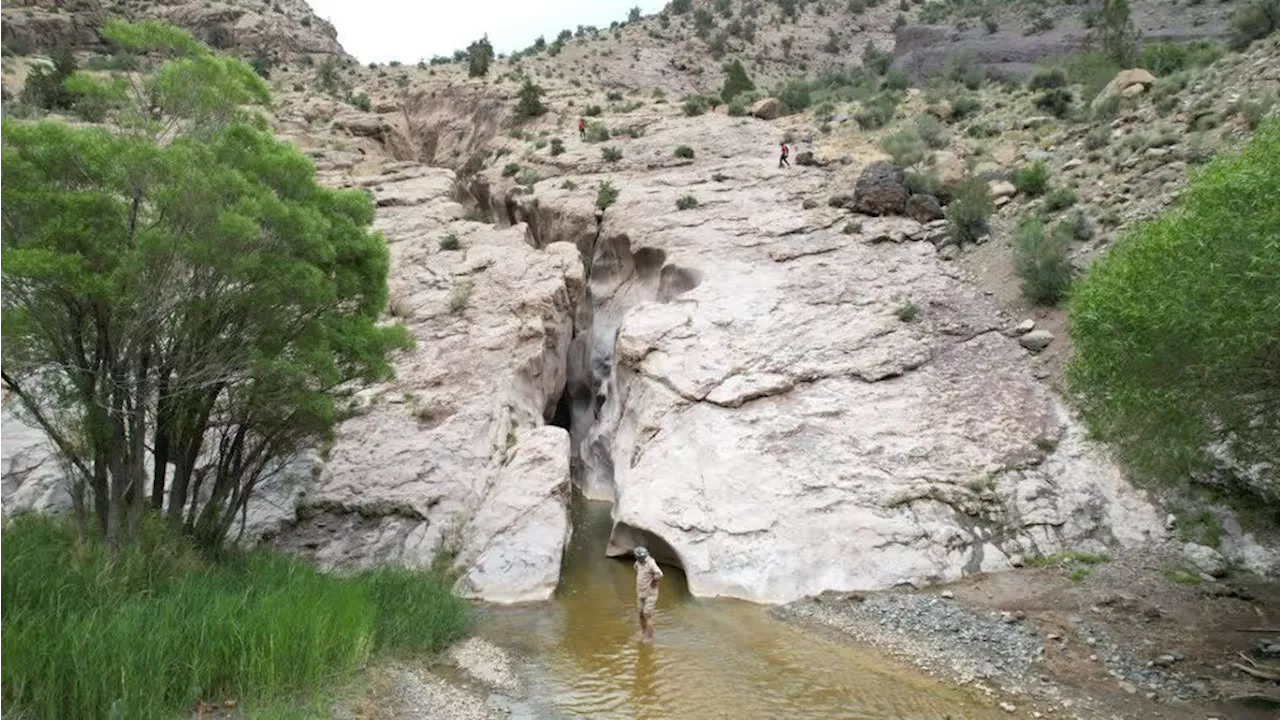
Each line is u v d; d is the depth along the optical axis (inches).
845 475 770.8
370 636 503.8
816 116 1747.0
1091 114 1323.8
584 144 1784.0
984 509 727.1
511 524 770.8
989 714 455.2
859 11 4296.3
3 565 441.4
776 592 681.6
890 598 645.3
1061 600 608.4
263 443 682.8
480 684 507.2
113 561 510.9
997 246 1075.3
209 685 401.4
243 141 587.2
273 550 725.3
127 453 583.5
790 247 1149.7
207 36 3228.3
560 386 1119.6
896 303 996.6
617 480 924.0
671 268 1167.0
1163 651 514.0
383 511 797.2
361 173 1829.5
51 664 344.2
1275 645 502.9
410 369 986.1
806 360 917.8
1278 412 477.1
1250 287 399.5
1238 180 423.5
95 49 2664.9
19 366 538.6
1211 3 2213.3
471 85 2471.7
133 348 534.6
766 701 483.2
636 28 4047.7
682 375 925.8
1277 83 1052.5
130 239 520.4
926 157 1360.7
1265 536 657.0
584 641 593.3
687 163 1563.7
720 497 772.0
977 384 860.6
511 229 1331.2
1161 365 465.7
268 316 584.4
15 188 483.2
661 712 470.3
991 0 3139.8
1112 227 981.2
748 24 4013.3
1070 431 788.0
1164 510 700.7
